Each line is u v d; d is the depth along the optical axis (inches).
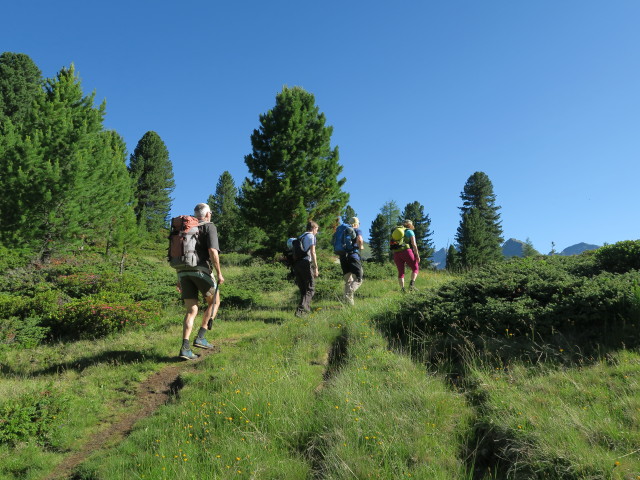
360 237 348.2
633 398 127.3
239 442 147.6
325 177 1061.8
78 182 832.9
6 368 260.4
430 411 148.4
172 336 301.7
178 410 177.9
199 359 242.4
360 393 164.2
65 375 236.7
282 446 146.3
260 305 428.1
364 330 239.1
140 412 191.2
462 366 181.9
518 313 197.3
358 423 144.5
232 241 1261.1
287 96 1072.8
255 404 168.2
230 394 181.2
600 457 106.7
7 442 168.1
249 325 323.3
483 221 2320.4
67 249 865.5
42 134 848.9
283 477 128.6
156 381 219.9
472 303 229.1
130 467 142.3
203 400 183.3
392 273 577.3
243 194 1072.2
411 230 394.6
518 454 118.0
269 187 1025.5
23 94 1599.4
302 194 1031.6
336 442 138.5
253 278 591.8
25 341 309.1
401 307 254.1
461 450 130.2
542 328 189.5
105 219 931.3
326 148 1073.5
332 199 1080.2
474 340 200.7
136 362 244.7
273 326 311.6
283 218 1018.7
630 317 177.3
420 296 259.6
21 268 672.4
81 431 177.3
